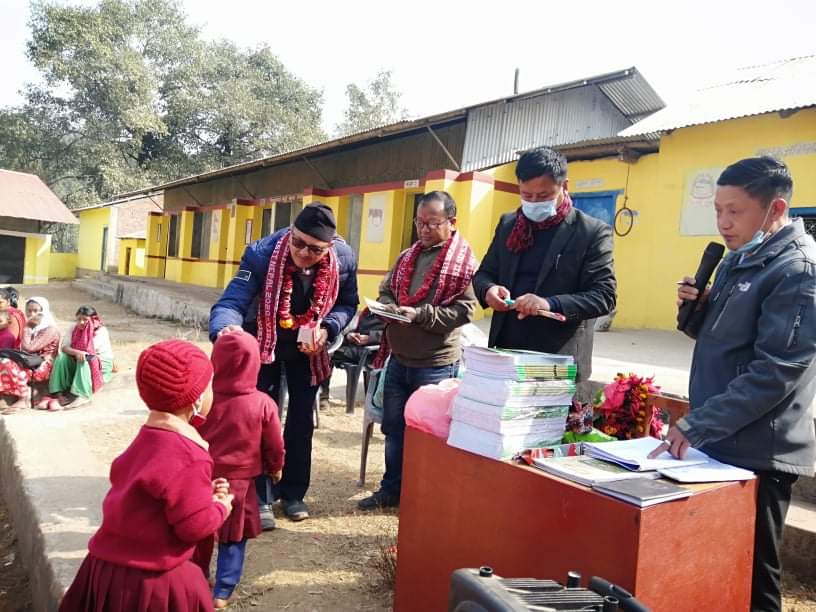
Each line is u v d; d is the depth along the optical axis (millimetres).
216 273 22594
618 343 9164
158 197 32156
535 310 2734
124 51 31109
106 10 31828
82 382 7086
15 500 4270
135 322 15969
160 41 33344
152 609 2086
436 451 2521
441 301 3822
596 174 12203
